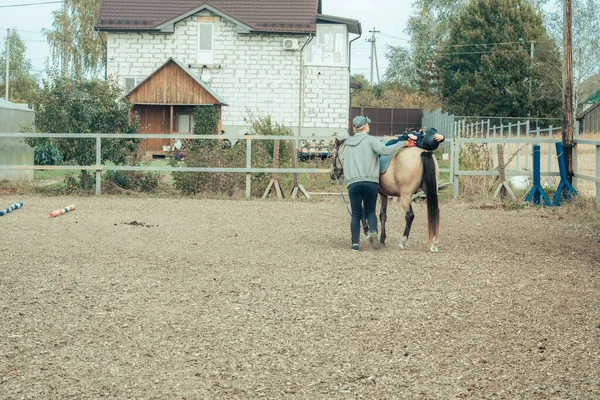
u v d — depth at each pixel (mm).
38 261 9195
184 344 5812
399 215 15000
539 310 6949
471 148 21531
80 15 54219
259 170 18297
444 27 73875
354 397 4777
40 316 6566
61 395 4758
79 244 10602
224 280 8188
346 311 6844
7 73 62156
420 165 10234
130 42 37656
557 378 5133
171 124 34875
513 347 5816
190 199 17812
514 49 61000
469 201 17672
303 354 5605
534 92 59844
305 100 37469
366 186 10289
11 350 5617
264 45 37219
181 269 8812
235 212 15125
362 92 66562
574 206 16062
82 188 19250
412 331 6223
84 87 19547
